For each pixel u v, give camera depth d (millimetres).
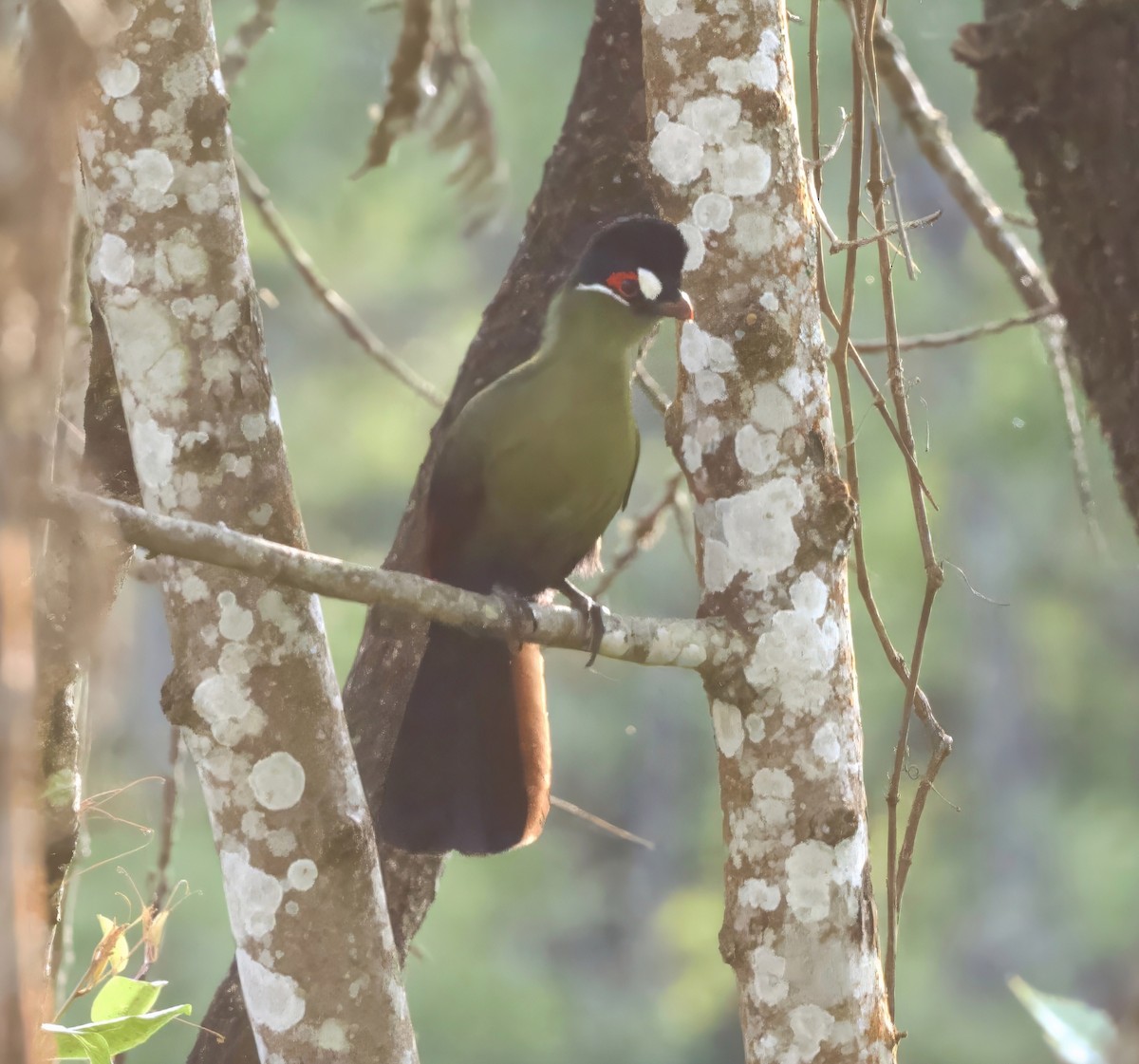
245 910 5785
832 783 6008
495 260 29781
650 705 33125
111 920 6727
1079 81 7125
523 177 26562
